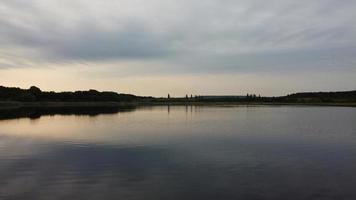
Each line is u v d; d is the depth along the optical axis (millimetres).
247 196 16344
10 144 32562
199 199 15992
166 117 79750
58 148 30172
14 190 17297
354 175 20172
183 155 26625
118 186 17969
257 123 59844
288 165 22922
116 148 30172
